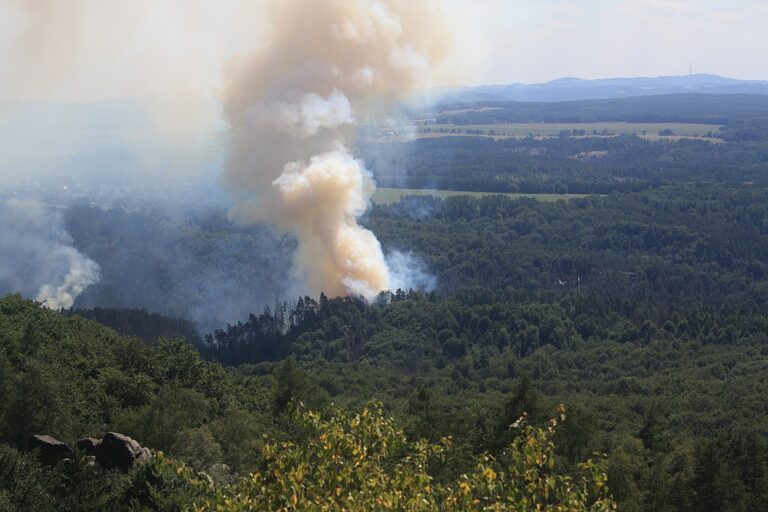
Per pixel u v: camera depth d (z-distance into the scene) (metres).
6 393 60.38
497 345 149.62
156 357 89.56
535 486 31.34
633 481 71.12
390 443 34.09
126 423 64.50
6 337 79.19
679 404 107.56
